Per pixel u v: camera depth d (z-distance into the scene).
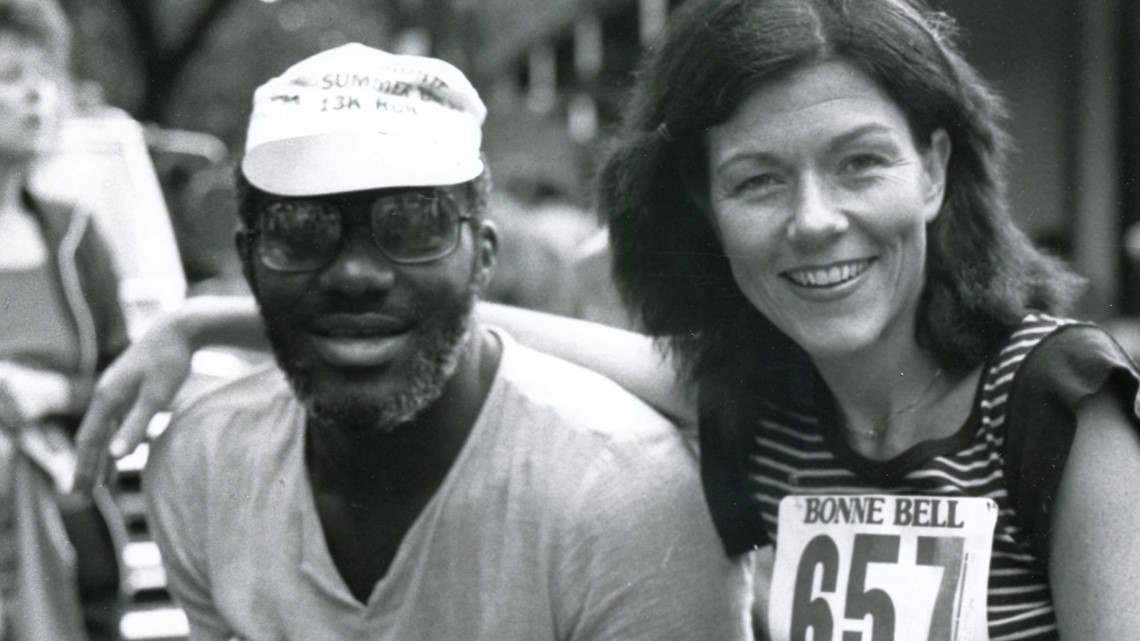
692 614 2.33
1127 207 8.03
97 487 2.67
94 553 3.70
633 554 2.27
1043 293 2.23
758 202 2.10
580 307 3.94
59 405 3.62
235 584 2.44
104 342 3.88
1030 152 8.11
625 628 2.29
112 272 3.90
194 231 6.21
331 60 2.29
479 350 2.39
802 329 2.12
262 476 2.43
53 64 3.80
